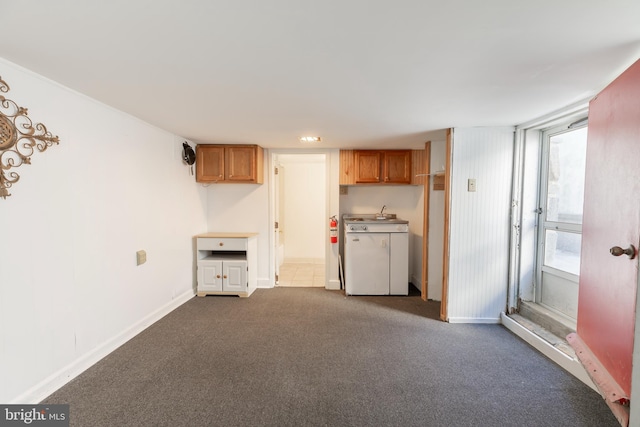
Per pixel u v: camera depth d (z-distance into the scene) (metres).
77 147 2.11
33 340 1.81
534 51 1.46
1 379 1.64
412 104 2.28
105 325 2.39
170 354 2.41
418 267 4.44
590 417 1.75
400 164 4.25
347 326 3.00
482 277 3.08
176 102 2.28
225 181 4.01
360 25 1.26
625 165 1.36
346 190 4.73
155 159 3.06
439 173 3.70
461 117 2.64
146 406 1.80
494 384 2.05
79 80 1.87
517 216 3.01
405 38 1.35
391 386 2.02
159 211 3.15
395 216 4.72
